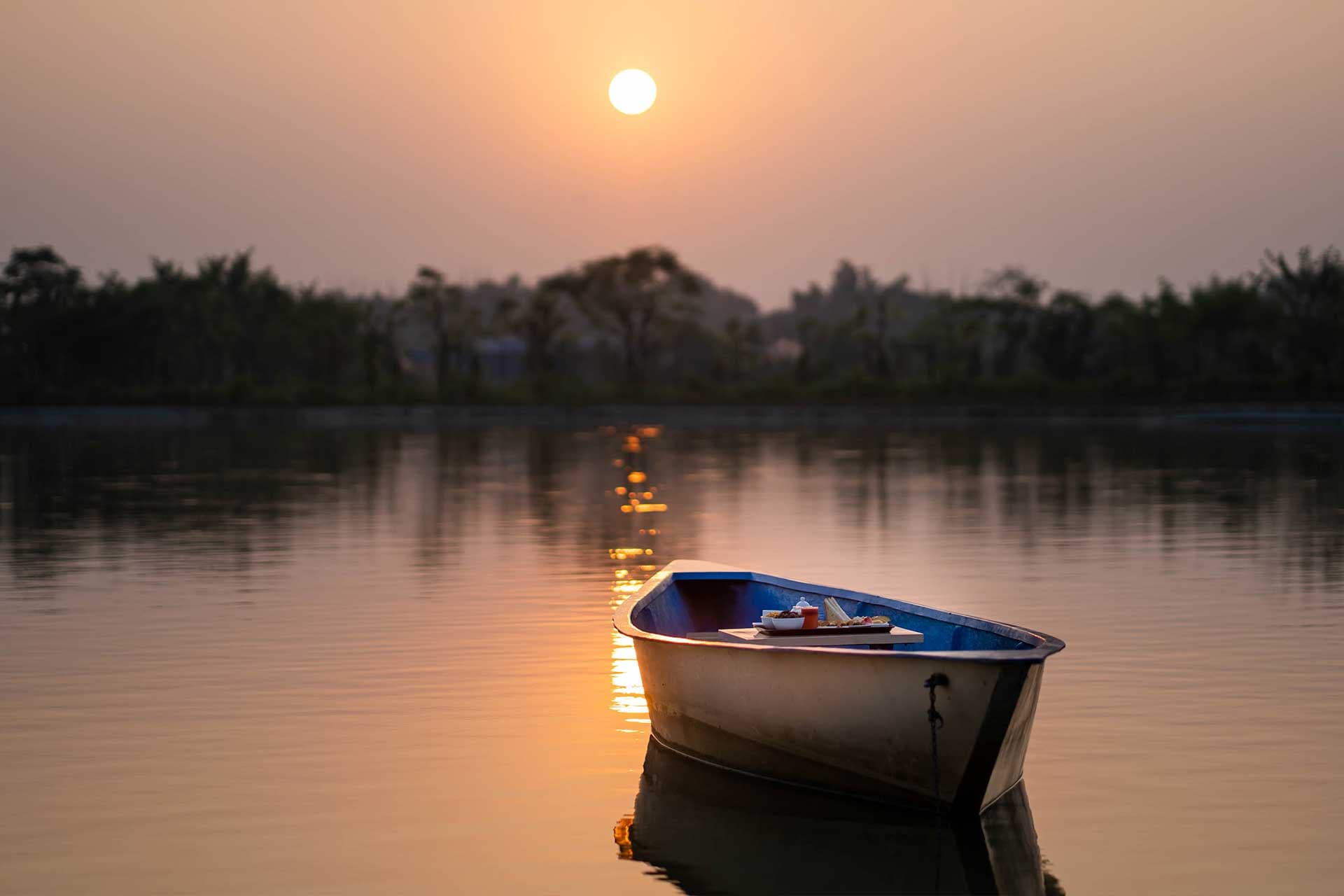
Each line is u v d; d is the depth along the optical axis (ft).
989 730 24.11
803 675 26.35
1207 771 27.53
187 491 95.35
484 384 286.46
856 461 126.21
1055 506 81.56
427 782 27.27
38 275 285.64
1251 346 250.57
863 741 25.67
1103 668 36.47
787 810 25.85
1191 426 203.41
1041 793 26.30
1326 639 40.24
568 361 326.03
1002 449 144.66
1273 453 134.41
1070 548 61.72
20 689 34.76
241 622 43.86
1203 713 31.81
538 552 61.26
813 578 52.80
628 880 22.43
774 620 29.71
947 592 49.08
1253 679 35.14
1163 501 84.23
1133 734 30.12
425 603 47.32
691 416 254.88
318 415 253.44
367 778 27.45
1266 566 55.62
